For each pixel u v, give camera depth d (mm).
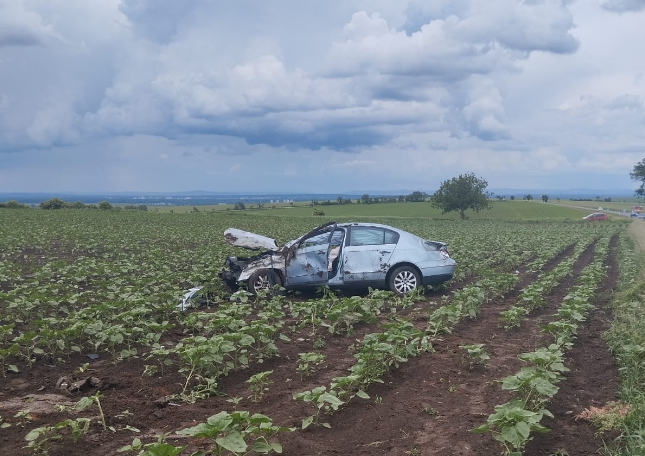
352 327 10516
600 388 7383
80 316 9500
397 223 63406
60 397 6906
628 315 10586
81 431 5602
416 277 14320
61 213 56438
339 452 5496
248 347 8984
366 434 5934
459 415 6438
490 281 14914
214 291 13859
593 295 13125
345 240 14289
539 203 140500
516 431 4660
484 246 27031
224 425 4465
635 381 7086
